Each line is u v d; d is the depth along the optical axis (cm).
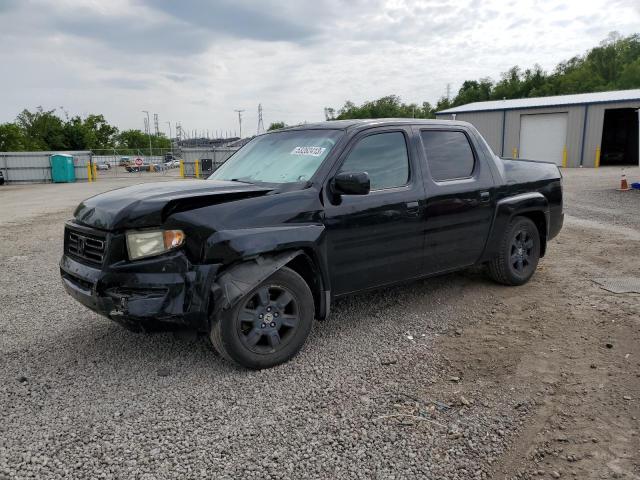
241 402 319
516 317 461
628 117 3288
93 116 9188
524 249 558
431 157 471
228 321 342
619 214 1094
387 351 393
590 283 561
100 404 319
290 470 252
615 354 375
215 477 247
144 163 4422
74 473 251
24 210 1495
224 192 359
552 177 585
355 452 266
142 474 250
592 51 8744
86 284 356
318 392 330
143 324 332
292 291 370
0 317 489
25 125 8400
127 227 334
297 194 378
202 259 333
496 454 263
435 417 298
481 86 8331
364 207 407
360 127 428
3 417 304
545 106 3225
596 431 280
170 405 316
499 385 335
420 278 467
